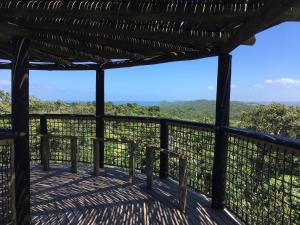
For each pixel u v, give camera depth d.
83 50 4.54
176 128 4.98
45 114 6.16
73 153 5.59
